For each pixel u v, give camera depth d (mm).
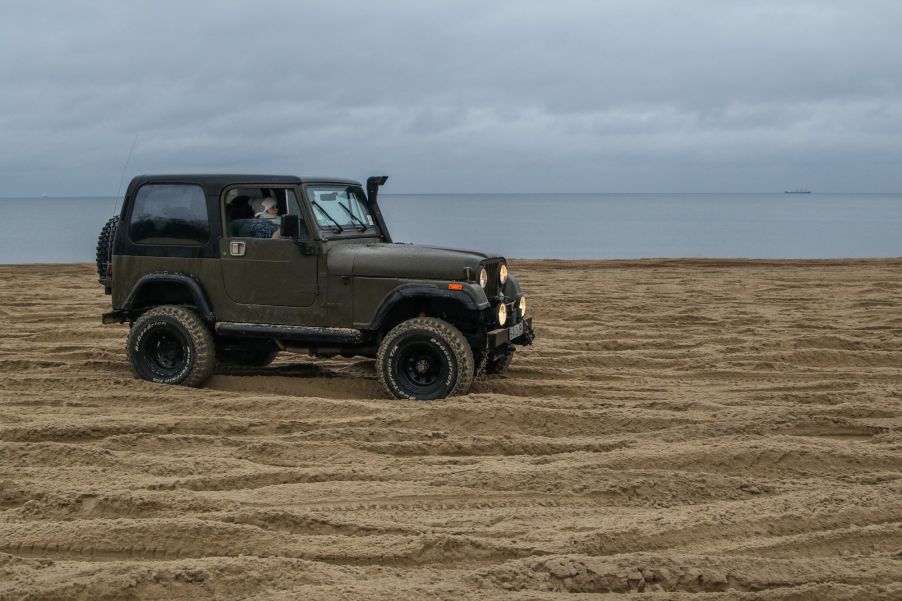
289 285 7965
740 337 11164
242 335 8062
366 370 9227
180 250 8219
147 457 6051
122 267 8414
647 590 4191
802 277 19031
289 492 5457
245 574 4227
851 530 4852
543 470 5820
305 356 9961
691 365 9531
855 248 37562
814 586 4180
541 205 198750
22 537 4668
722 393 8266
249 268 8039
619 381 8875
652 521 4996
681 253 35531
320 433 6664
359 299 7832
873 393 8125
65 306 14133
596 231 56250
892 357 9883
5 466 5859
